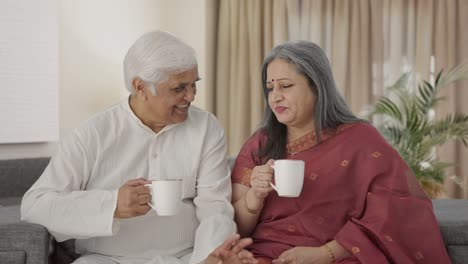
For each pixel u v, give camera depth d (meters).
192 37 5.46
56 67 4.40
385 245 2.12
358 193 2.26
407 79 4.79
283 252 2.16
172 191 2.01
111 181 2.26
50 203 2.13
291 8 5.37
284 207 2.29
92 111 4.84
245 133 5.48
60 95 4.62
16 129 4.20
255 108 5.43
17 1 4.16
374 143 2.29
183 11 5.40
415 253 2.16
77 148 2.24
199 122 2.39
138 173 2.29
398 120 4.72
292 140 2.39
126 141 2.29
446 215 2.47
